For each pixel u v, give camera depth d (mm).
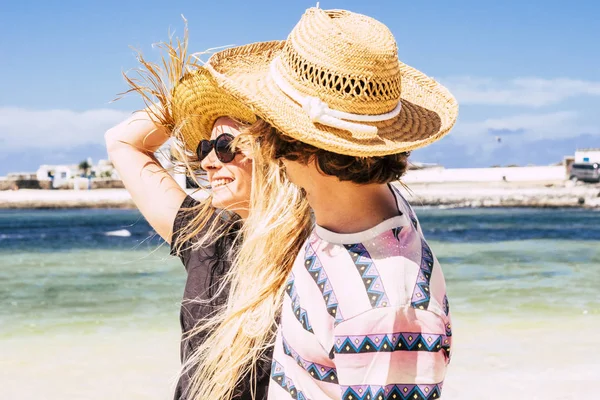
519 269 16984
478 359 6668
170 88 1899
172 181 2041
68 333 8602
